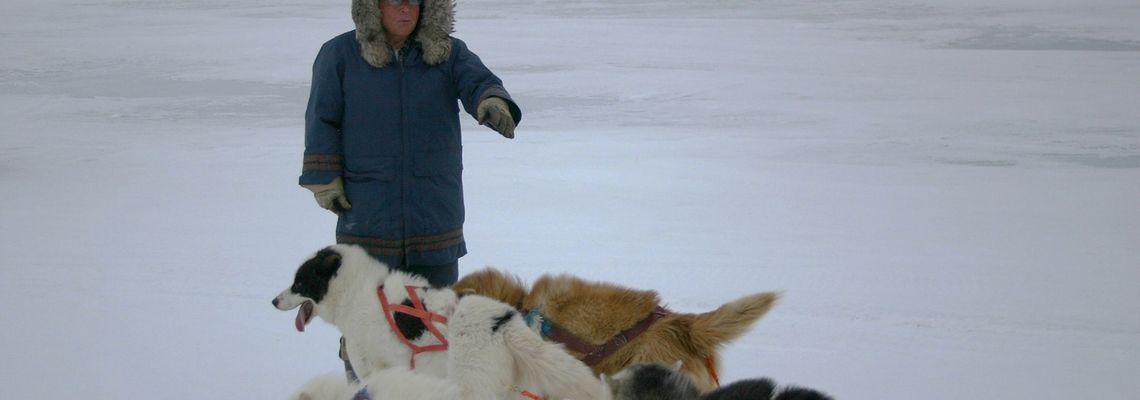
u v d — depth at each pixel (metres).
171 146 14.45
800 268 7.99
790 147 14.12
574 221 9.75
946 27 30.81
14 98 19.44
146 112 17.75
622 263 8.14
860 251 8.59
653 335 4.08
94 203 10.70
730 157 13.36
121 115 17.45
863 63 23.39
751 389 3.39
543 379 3.85
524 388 3.99
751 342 6.20
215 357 5.88
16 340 6.17
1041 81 20.25
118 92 20.17
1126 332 6.40
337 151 4.49
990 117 16.34
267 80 21.53
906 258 8.34
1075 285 7.49
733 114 17.06
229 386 5.42
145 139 15.09
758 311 4.01
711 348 4.08
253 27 33.38
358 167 4.48
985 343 6.20
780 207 10.43
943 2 38.81
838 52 25.45
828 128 15.64
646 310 4.12
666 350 4.06
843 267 8.03
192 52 26.64
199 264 8.05
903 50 25.80
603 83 20.52
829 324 6.55
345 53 4.45
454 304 4.15
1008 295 7.23
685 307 6.98
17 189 11.49
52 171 12.64
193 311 6.80
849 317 6.71
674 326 4.09
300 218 9.89
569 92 19.56
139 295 7.17
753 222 9.74
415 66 4.47
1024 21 31.81
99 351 5.97
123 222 9.73
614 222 9.72
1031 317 6.71
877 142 14.48
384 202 4.48
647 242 8.89
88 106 18.42
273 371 5.65
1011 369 5.73
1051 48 25.91
